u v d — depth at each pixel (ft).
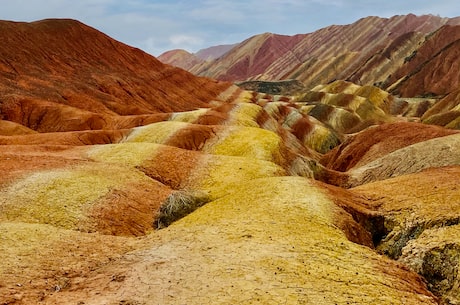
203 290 61.05
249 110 438.81
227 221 98.84
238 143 245.65
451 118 518.37
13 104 431.43
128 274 69.82
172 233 96.84
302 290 61.11
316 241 84.84
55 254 81.66
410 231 104.17
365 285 65.67
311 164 244.22
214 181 164.45
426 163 194.39
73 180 138.21
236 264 70.90
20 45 579.89
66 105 460.14
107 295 61.00
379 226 114.93
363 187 152.97
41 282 67.36
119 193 134.31
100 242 93.61
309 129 542.98
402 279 74.54
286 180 131.34
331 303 57.36
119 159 179.83
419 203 116.47
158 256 78.64
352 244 87.81
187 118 379.76
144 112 525.75
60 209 117.39
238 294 59.31
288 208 104.99
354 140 338.34
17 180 135.13
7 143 255.91
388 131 315.17
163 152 191.93
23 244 84.28
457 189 121.80
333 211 107.96
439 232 94.22
